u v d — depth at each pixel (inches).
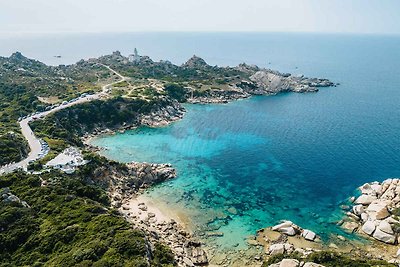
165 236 3038.9
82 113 6466.5
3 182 3171.8
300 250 2832.2
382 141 5506.9
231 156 5039.4
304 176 4311.0
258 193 3902.6
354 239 3043.8
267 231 3164.4
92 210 2780.5
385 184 3779.5
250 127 6505.9
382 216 3248.0
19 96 6752.0
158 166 4534.9
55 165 3831.2
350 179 4195.4
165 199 3784.5
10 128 5036.9
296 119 7032.5
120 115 6801.2
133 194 3900.1
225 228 3216.0
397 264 2551.7
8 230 2448.3
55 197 2950.3
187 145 5580.7
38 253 2233.0
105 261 2036.2
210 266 2684.5
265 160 4854.8
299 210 3533.5
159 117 7140.8
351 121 6791.3
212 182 4197.8
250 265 2704.2
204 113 7696.9
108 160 4254.4
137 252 2207.2
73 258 2068.2
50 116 5703.7
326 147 5295.3
